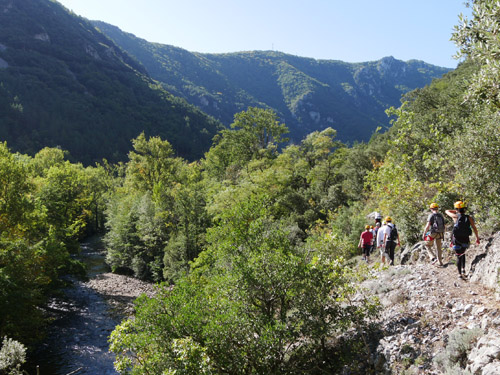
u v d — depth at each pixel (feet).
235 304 28.84
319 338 26.66
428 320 23.47
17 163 93.61
